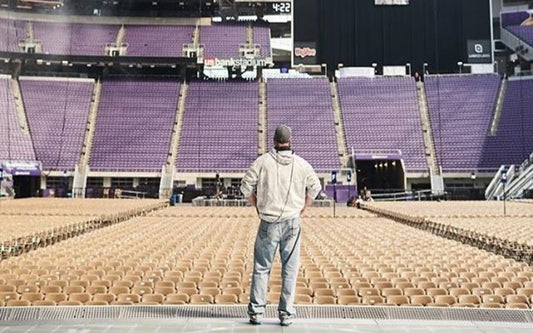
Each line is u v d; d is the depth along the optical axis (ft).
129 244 42.47
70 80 163.63
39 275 28.53
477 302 23.81
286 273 16.58
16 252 44.83
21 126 144.77
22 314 19.16
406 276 29.07
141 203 100.07
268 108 160.66
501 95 158.20
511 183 127.75
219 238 47.83
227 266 31.76
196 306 19.42
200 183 140.15
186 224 63.93
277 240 16.43
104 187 138.21
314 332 15.81
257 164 16.53
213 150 146.61
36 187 137.39
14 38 162.50
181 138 150.10
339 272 29.55
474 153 142.20
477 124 149.79
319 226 60.54
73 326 16.37
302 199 16.61
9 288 25.03
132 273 29.19
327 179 137.59
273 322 16.87
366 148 146.10
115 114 155.74
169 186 136.77
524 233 49.83
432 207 91.71
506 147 142.31
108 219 72.23
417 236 48.83
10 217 68.80
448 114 153.79
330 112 158.51
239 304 21.21
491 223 60.59
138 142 147.84
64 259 34.06
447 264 32.58
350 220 71.46
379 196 133.90
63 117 151.12
